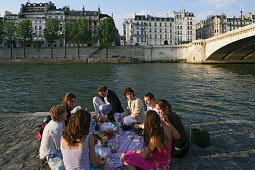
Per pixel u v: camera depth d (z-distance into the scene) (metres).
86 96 17.41
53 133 4.05
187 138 4.57
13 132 6.29
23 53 71.31
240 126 6.48
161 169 3.57
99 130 5.80
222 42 49.88
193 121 7.09
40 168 4.26
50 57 72.19
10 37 69.12
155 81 25.77
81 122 3.30
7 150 5.08
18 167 4.30
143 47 75.44
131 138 5.46
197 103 14.52
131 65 58.53
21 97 17.00
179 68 45.94
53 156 4.04
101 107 6.25
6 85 23.19
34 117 7.80
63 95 17.80
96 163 3.58
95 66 54.28
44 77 30.56
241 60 64.00
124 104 14.66
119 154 4.63
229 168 4.20
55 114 4.15
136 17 89.88
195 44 64.12
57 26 69.12
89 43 83.38
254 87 20.02
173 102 14.96
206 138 5.09
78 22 71.38
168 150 3.63
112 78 29.11
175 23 91.25
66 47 72.44
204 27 110.88
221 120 7.09
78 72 38.03
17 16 84.81
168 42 90.88
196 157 4.66
